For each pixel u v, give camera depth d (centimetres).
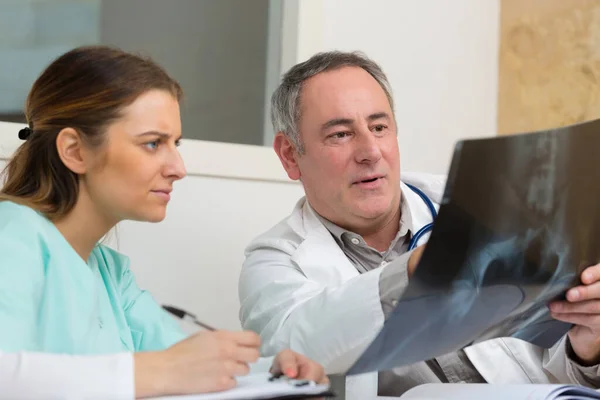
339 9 208
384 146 142
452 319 90
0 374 80
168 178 106
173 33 193
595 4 211
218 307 181
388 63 216
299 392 87
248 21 202
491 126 236
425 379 135
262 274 140
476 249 84
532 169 84
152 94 106
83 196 108
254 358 90
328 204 145
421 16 222
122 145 104
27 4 177
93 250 121
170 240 175
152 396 83
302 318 117
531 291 96
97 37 185
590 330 116
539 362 139
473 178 80
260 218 188
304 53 199
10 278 95
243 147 185
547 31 223
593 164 91
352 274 137
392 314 82
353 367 88
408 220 148
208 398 81
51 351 100
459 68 229
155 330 123
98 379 82
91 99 104
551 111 221
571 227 92
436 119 225
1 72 174
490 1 236
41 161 109
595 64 210
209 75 197
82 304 104
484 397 97
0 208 104
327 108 143
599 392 95
